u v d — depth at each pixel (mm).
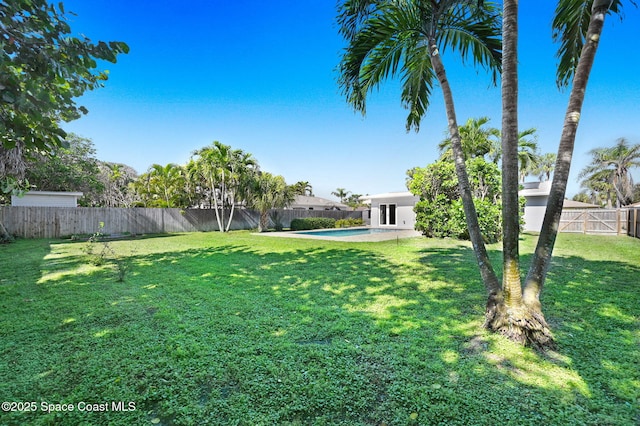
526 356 2543
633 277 5305
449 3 3707
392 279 5320
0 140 2139
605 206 30984
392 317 3484
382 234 15062
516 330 2820
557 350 2645
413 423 1776
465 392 2049
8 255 8273
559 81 4129
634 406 1898
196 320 3439
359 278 5430
